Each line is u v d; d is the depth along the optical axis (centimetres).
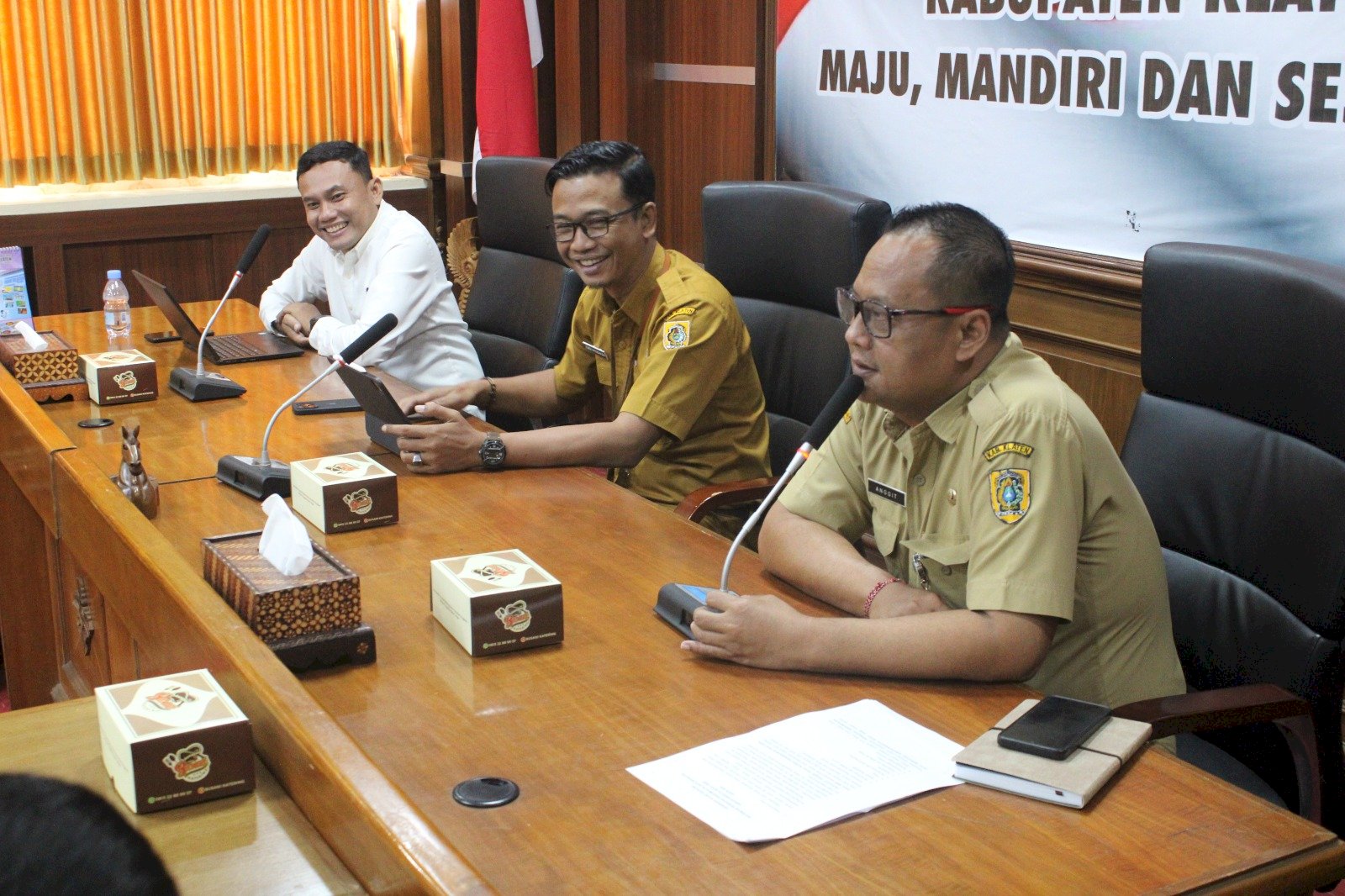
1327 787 158
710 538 196
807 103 357
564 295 307
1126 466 180
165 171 454
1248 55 246
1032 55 288
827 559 172
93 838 46
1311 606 158
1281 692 149
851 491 182
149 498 198
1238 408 168
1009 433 155
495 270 331
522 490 217
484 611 155
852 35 337
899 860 115
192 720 129
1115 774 129
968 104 306
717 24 390
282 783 131
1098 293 283
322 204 307
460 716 141
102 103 438
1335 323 153
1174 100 261
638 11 414
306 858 120
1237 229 254
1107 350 285
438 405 228
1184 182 262
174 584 158
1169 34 260
